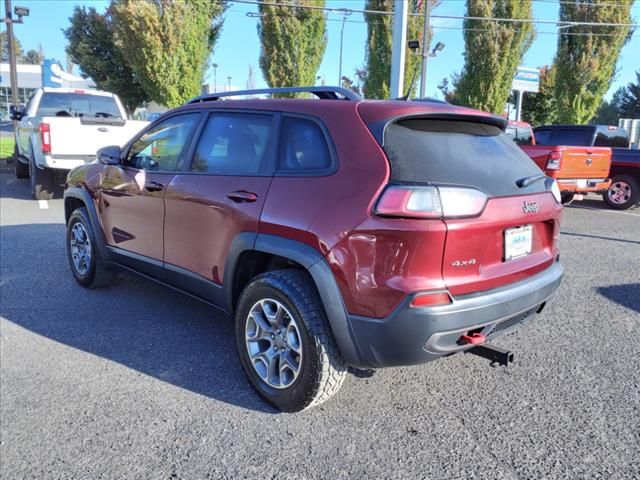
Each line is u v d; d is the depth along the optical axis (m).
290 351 3.05
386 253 2.58
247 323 3.24
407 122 2.90
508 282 2.95
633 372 3.67
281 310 3.07
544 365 3.78
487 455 2.76
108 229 4.73
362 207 2.65
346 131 2.91
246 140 3.45
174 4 16.86
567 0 20.55
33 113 10.84
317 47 21.22
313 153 3.03
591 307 4.99
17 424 2.99
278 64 20.94
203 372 3.61
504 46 20.11
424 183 2.59
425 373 3.64
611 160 11.55
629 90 54.59
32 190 10.55
